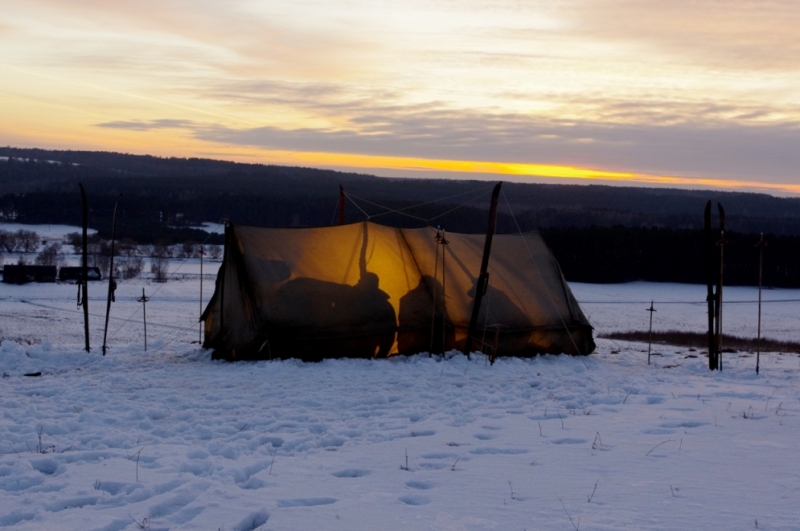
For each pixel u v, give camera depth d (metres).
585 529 5.27
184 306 44.94
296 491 6.25
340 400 11.08
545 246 18.53
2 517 5.52
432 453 7.77
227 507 5.69
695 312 48.75
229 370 13.95
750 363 16.45
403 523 5.39
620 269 68.00
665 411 10.40
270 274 15.16
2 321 36.12
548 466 7.18
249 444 8.19
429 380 13.12
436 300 16.14
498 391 12.14
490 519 5.51
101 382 12.58
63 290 53.31
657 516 5.56
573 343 17.16
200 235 87.38
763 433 8.77
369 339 15.20
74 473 6.78
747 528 5.29
